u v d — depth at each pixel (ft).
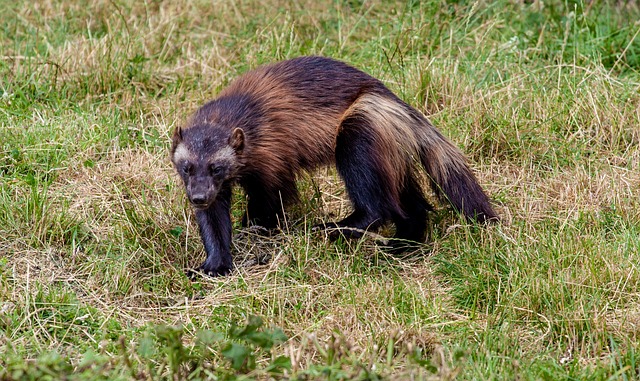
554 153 40.81
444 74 44.68
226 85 45.68
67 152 40.52
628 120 42.42
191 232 36.45
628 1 51.42
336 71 37.22
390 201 35.76
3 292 31.14
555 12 50.34
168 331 24.73
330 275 33.53
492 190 39.58
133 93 45.65
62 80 45.62
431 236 36.94
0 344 28.76
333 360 25.82
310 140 36.29
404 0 53.52
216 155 34.32
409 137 36.37
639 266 31.91
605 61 47.73
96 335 29.60
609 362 27.78
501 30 50.72
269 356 27.84
